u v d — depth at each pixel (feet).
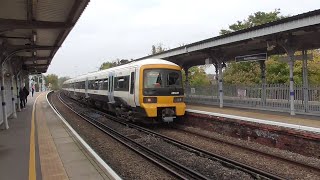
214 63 68.08
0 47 48.32
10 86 70.18
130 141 42.65
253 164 30.60
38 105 100.78
